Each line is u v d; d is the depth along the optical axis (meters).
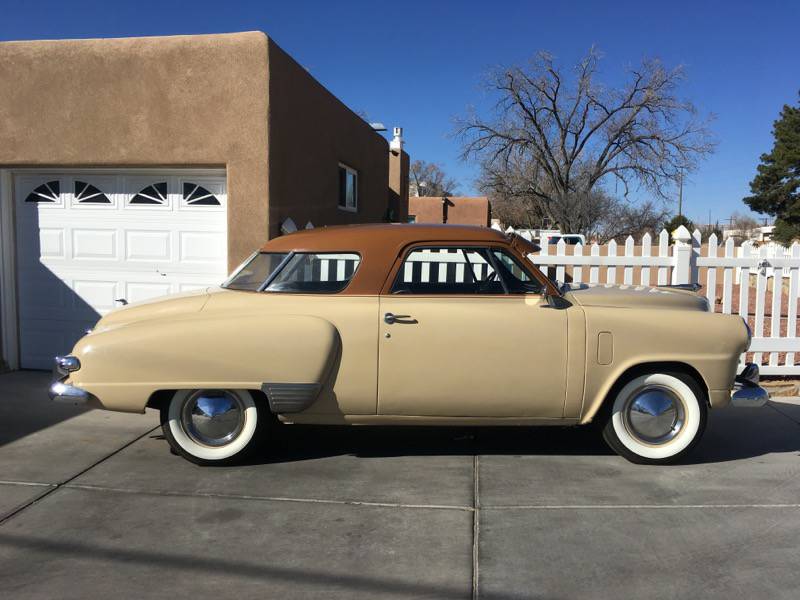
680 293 5.18
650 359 4.67
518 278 4.77
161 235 7.78
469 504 4.21
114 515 4.04
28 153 7.54
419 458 5.07
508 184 33.09
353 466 4.89
